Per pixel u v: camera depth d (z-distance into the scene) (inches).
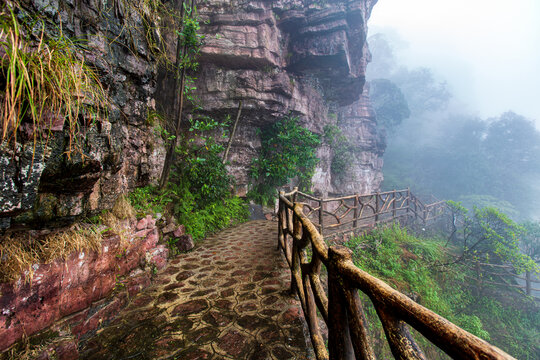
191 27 189.2
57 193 71.5
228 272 131.8
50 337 65.8
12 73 43.8
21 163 56.5
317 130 411.5
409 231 351.6
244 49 288.0
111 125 90.7
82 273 77.9
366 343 37.0
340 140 509.4
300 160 359.9
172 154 192.9
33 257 64.0
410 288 222.8
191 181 253.8
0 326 56.3
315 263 69.1
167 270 134.7
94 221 93.1
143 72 124.0
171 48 232.4
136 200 132.6
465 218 362.0
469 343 21.0
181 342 76.4
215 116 307.7
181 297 104.5
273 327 83.4
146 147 143.7
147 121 143.7
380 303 33.1
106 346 74.6
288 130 342.0
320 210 227.6
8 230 62.6
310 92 386.6
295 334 80.0
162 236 152.6
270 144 350.0
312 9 329.7
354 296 41.3
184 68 199.6
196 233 196.7
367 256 243.6
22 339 60.4
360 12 339.9
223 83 294.8
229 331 81.5
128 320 87.9
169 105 264.5
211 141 272.8
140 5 115.7
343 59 343.9
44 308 66.0
